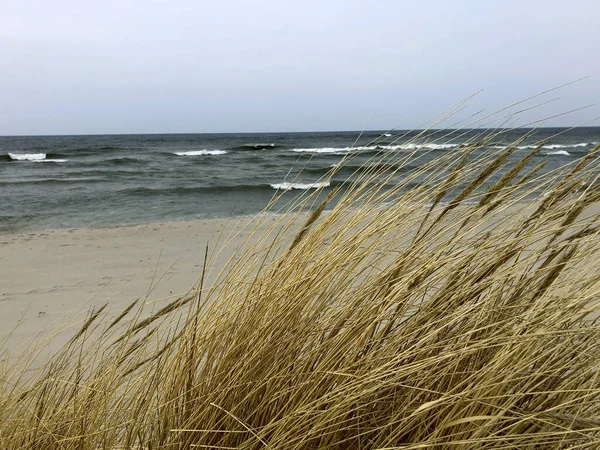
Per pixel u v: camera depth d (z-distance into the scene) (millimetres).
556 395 1232
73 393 1737
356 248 1504
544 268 1373
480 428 1122
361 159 27312
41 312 5609
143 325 1717
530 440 1204
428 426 1246
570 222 1334
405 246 1557
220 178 23297
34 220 12969
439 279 1406
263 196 17156
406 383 1358
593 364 1231
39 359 3561
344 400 1234
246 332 1544
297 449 1308
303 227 1623
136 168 29312
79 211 14516
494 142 1499
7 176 24594
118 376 1700
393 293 1394
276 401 1466
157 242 9539
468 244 1446
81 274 7324
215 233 10281
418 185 1561
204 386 1546
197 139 100562
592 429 1022
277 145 62688
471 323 1396
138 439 1621
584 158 1357
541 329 1200
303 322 1504
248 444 1414
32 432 1675
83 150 52156
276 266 1607
